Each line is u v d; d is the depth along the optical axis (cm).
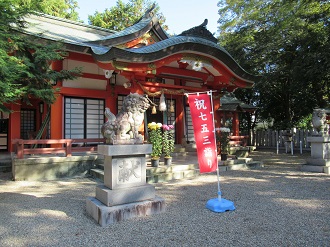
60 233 396
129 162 478
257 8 1766
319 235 376
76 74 952
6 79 610
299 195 598
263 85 1744
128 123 477
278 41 1611
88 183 761
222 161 991
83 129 1055
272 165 1088
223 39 2053
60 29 1269
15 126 993
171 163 895
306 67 1441
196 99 531
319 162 912
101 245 354
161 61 890
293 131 1591
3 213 491
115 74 1113
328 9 1350
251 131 1953
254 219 446
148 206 470
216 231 396
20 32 801
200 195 606
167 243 357
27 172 793
